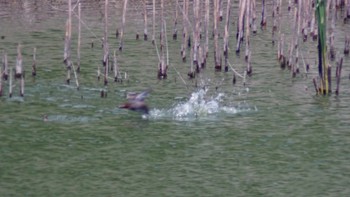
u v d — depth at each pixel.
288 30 99.62
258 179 53.47
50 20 104.00
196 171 54.75
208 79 77.19
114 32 97.81
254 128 63.22
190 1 112.94
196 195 50.72
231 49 90.00
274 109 67.94
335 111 67.31
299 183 52.75
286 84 75.62
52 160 56.53
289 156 57.53
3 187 51.75
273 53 88.06
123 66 81.69
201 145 59.47
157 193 50.94
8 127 62.94
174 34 94.81
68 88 73.25
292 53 79.44
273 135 61.69
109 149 58.56
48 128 62.84
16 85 73.94
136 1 116.25
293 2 114.62
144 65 82.25
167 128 63.19
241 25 87.44
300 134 61.94
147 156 57.41
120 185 52.25
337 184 52.66
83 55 86.25
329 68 71.62
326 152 58.28
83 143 59.78
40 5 113.62
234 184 52.50
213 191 51.34
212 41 92.50
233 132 62.34
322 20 70.38
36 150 58.31
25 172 54.38
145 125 63.78
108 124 63.84
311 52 87.56
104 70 79.50
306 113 66.88
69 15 78.12
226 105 68.94
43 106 68.00
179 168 55.22
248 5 82.19
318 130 62.72
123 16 88.38
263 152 58.28
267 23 104.94
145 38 93.94
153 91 72.62
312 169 55.12
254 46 91.50
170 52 88.12
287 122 64.69
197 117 66.00
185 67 81.75
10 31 97.38
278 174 54.31
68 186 52.06
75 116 65.56
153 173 54.25
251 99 70.69
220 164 55.91
